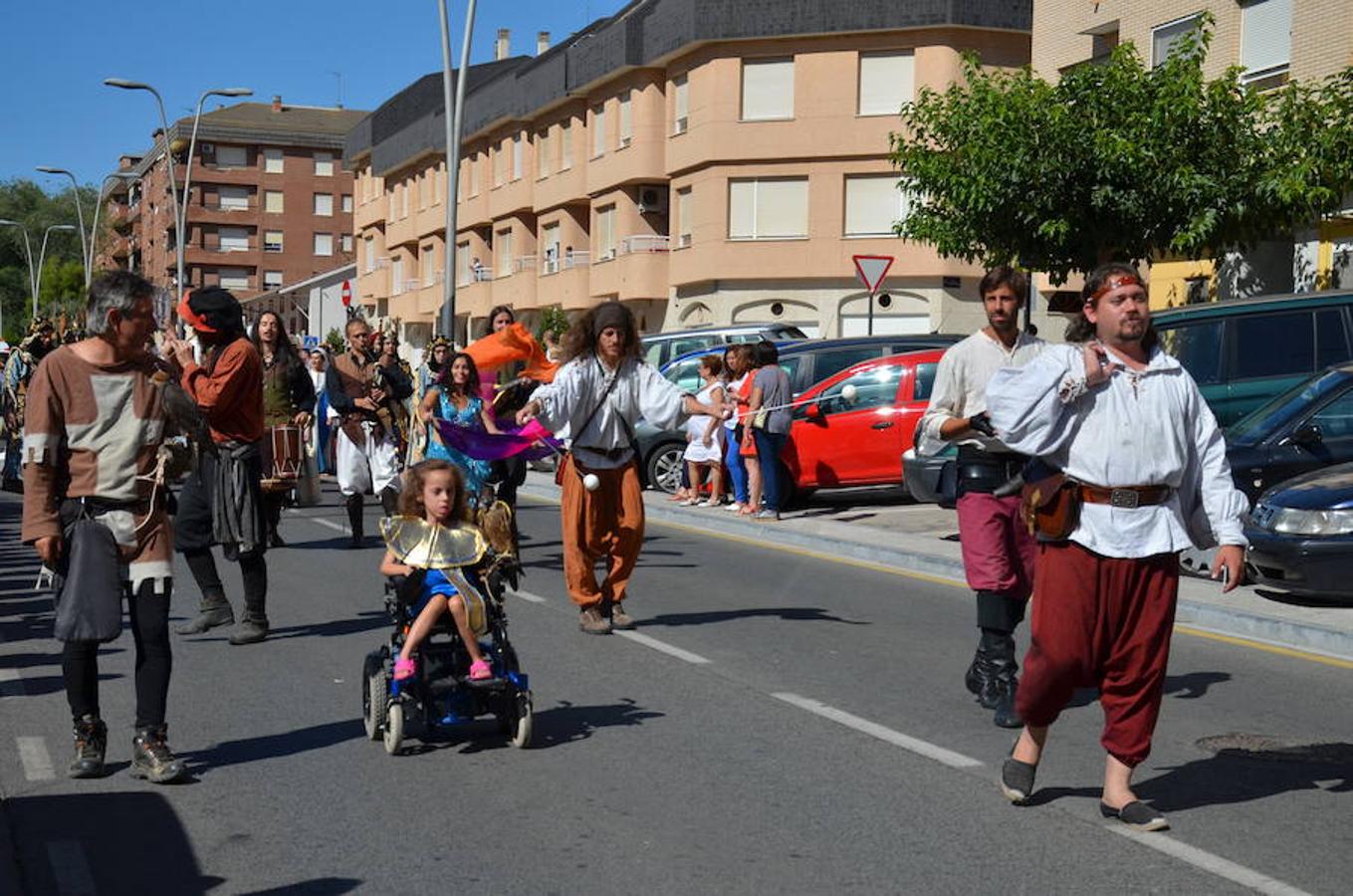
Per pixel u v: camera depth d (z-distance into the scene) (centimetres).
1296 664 966
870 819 610
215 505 992
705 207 4288
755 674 907
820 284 4162
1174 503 575
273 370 1344
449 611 706
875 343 2044
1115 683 594
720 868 551
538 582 1298
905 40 4047
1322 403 1335
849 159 4106
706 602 1205
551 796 644
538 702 829
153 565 655
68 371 633
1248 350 1544
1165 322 1577
